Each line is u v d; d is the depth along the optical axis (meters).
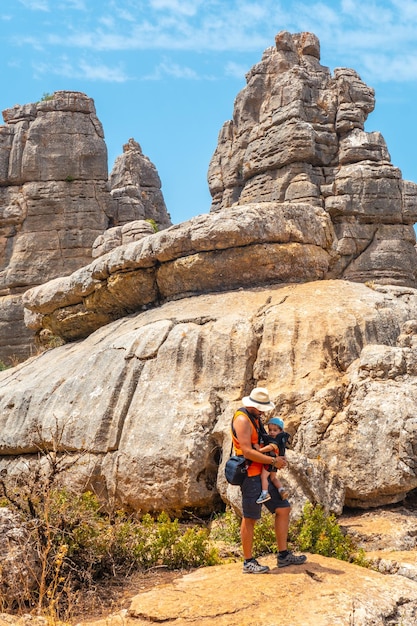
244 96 31.17
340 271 27.53
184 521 12.02
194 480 11.76
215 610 7.63
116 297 16.41
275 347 12.52
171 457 11.91
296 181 28.03
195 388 12.60
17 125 32.75
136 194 33.94
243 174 30.36
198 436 11.91
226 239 14.23
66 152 32.19
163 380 12.91
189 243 14.68
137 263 15.55
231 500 10.54
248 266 14.49
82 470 12.97
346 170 28.12
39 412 14.62
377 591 8.03
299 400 11.81
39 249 31.58
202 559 9.52
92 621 7.89
